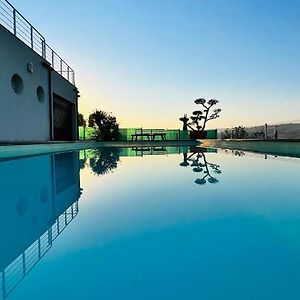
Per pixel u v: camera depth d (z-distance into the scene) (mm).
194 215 3113
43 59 11484
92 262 1968
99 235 2516
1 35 8141
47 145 10203
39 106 11117
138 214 3178
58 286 1650
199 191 4406
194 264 1908
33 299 1521
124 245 2273
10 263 1975
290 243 2279
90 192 4449
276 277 1721
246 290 1577
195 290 1582
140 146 19422
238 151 13266
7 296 1547
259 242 2301
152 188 4691
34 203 3838
